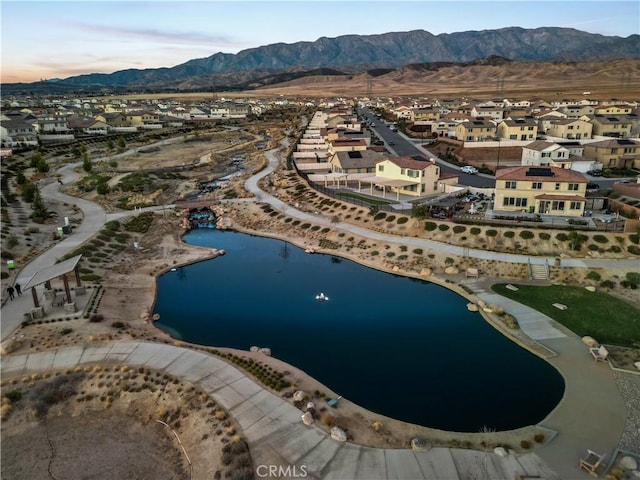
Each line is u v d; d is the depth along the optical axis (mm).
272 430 30500
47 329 42031
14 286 50531
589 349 40656
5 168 112375
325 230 72812
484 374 38438
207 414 31531
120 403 33344
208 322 47938
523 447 29625
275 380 35906
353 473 27359
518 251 59312
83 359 37906
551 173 68812
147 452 29078
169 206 88188
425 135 155125
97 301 47938
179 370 36750
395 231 68375
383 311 50125
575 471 27656
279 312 50188
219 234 77438
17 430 31016
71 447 29547
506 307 48688
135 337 41781
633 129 131000
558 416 32688
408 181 83250
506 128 131500
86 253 60938
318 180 94688
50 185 102188
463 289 53250
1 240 62156
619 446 29625
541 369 38844
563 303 48719
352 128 153625
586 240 58781
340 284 57344
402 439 30453
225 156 144500
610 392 35062
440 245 62812
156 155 143000
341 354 41938
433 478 27141
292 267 63031
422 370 39219
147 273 59344
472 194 82562
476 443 30172
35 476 27297
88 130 174375
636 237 57469
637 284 51469
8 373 36188
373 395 35906
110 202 88625
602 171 96750
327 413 32438
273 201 88875
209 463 27766
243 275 60531
